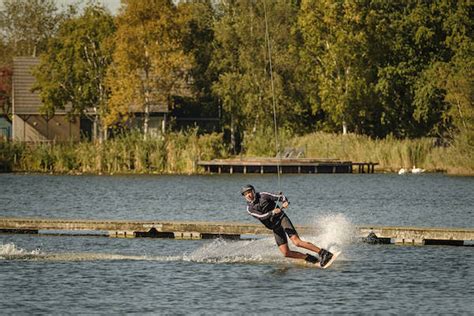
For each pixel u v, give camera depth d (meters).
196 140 173.62
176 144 172.62
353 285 52.25
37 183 148.25
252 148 183.25
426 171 173.38
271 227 58.47
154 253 65.19
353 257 62.66
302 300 48.28
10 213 100.62
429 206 108.25
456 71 199.88
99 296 49.09
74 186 142.50
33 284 52.25
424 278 54.62
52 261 60.22
